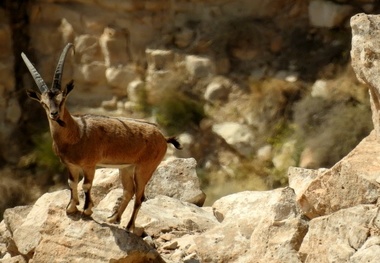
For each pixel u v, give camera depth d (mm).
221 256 22391
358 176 20547
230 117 59031
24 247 23500
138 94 60750
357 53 23250
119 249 20969
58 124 20219
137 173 21594
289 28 61625
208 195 56062
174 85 60625
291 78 59250
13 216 25453
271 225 21219
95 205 27281
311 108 56875
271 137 57375
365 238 18984
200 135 59031
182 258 22891
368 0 60125
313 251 19922
